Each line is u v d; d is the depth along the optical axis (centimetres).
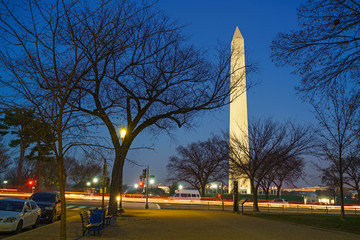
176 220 2097
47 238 1234
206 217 2423
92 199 5041
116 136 2227
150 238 1313
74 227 1609
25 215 1589
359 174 4869
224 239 1337
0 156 4809
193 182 6869
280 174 5522
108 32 962
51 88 892
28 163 5203
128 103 2134
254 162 3900
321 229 1845
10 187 5772
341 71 1073
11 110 898
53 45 904
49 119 921
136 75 2122
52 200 2097
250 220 2339
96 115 1136
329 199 9081
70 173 5544
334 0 1002
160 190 11725
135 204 4350
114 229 1577
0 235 1467
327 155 2611
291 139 3716
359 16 978
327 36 1031
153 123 2309
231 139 4138
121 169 2300
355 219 2694
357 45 1010
